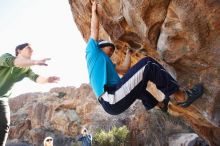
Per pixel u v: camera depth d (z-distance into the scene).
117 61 6.19
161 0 4.11
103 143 18.81
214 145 7.89
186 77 4.66
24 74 3.07
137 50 5.50
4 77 2.90
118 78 3.54
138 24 4.70
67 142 25.11
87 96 28.34
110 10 5.14
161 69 3.39
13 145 2.73
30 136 26.50
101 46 3.74
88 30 6.76
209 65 4.29
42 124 27.59
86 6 5.98
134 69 3.35
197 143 12.11
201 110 4.82
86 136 11.25
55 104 28.53
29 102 32.22
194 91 3.68
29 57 3.10
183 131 18.02
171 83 3.40
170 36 4.34
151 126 18.83
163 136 18.08
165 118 18.59
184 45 4.32
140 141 19.12
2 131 2.86
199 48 4.14
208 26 3.92
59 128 26.64
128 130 20.14
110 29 5.45
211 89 4.43
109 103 3.32
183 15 3.96
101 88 3.40
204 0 3.74
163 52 4.59
